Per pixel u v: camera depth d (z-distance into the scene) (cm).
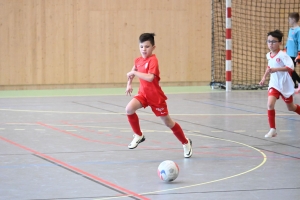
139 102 1005
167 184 800
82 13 2397
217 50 2516
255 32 2556
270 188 777
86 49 2417
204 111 1683
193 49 2523
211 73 2539
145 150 1074
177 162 966
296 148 1102
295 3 2575
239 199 716
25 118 1512
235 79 2561
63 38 2388
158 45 2481
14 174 858
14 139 1184
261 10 2548
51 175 853
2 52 2325
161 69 2495
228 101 1962
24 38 2345
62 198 716
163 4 2469
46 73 2386
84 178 834
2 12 2311
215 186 788
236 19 2528
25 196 727
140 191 756
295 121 1481
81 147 1098
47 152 1043
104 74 2448
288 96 1223
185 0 2491
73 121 1461
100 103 1886
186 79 2533
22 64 2355
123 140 1184
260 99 2034
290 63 1201
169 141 1175
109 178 836
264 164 948
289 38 2167
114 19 2430
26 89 2373
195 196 729
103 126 1379
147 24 2462
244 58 2561
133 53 2467
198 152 1057
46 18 2362
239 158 1002
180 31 2500
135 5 2445
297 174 870
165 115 995
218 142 1166
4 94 2191
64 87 2417
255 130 1330
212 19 2434
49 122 1440
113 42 2441
